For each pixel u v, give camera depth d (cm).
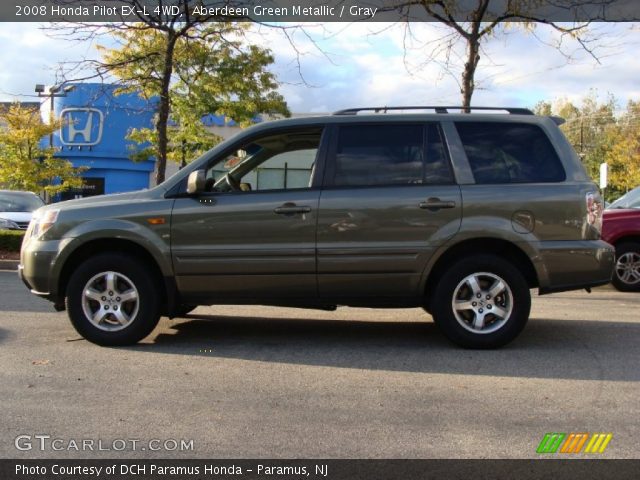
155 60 1349
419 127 574
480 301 562
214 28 1509
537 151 570
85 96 2694
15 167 2230
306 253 555
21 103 2455
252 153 585
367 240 554
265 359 541
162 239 562
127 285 574
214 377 488
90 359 536
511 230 550
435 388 461
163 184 581
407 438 371
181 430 383
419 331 659
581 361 534
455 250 566
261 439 370
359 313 767
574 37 1159
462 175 561
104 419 399
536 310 810
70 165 2328
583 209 554
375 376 491
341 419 400
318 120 580
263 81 1936
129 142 2738
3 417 403
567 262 552
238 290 566
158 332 646
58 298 584
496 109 596
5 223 1479
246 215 558
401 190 557
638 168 4141
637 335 640
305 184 570
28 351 561
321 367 516
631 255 993
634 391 455
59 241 573
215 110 1936
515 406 423
